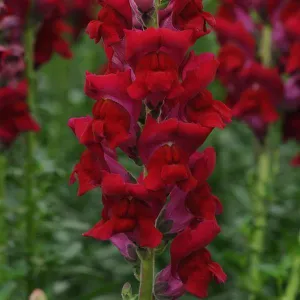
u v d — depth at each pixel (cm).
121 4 47
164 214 49
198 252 49
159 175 47
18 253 77
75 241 88
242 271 75
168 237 50
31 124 75
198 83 47
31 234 77
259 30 79
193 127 46
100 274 79
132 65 47
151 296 50
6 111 74
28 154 77
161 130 46
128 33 46
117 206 47
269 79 75
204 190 48
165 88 46
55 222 81
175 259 49
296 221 87
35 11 76
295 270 69
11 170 79
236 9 80
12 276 71
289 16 76
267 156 78
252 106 76
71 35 104
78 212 96
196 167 48
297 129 78
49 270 77
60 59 105
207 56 48
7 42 77
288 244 69
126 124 47
